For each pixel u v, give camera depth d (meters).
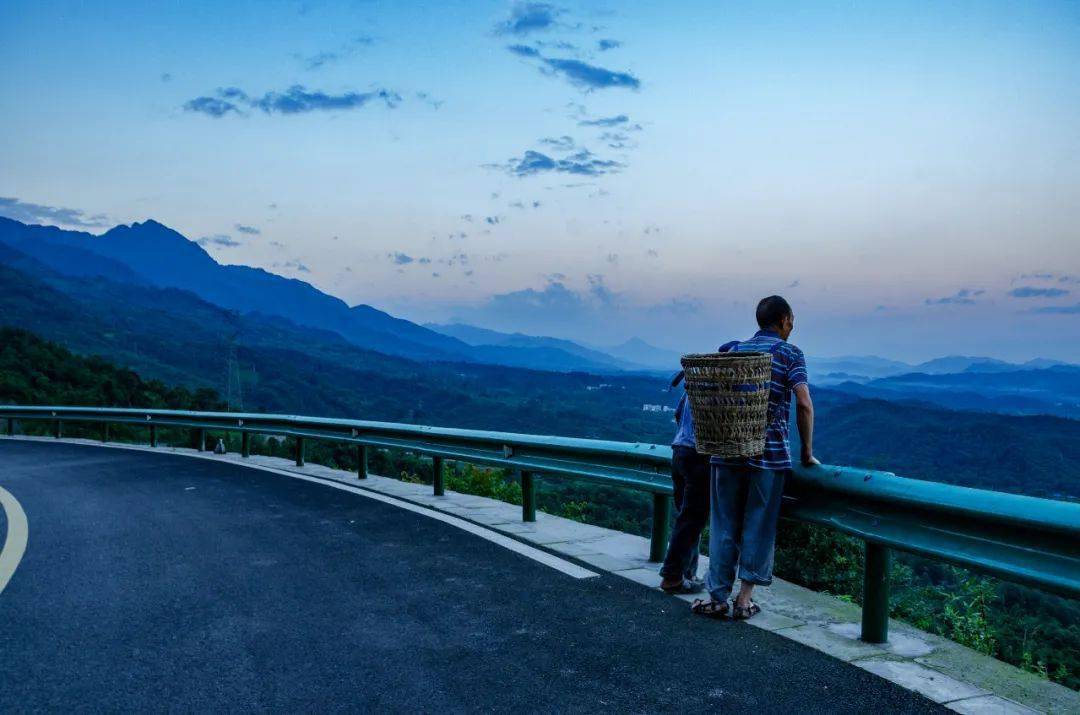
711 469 4.07
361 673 3.25
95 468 11.56
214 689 3.09
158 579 4.86
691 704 2.89
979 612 4.87
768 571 3.96
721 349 4.31
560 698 2.96
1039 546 2.79
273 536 6.20
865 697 2.95
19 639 3.72
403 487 9.21
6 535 6.31
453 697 2.99
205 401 90.50
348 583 4.73
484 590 4.55
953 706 2.86
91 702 2.96
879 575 3.59
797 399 3.86
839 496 3.76
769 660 3.37
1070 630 4.65
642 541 5.99
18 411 19.81
